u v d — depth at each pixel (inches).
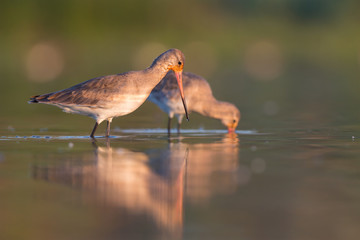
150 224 300.4
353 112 858.8
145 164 440.8
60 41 1950.1
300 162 452.1
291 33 2469.2
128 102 565.3
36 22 1969.7
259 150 512.4
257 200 342.0
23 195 350.9
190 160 459.5
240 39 2293.3
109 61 1743.4
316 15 2679.6
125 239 280.5
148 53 1895.9
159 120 802.2
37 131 649.6
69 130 663.8
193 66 1798.7
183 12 2284.7
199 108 688.4
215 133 654.5
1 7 1940.2
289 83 1395.2
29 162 444.1
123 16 2126.0
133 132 659.4
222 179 393.4
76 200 340.5
